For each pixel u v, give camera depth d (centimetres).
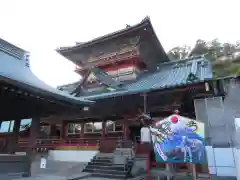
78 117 2195
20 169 865
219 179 974
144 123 1448
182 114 1711
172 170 1012
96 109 2069
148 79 2177
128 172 1270
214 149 1029
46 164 1655
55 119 2373
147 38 2417
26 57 1077
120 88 2036
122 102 1905
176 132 781
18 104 859
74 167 1541
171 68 2291
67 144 1997
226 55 4169
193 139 754
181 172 1152
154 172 1000
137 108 1856
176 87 1480
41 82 947
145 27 2227
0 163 792
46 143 2161
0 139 1005
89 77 2228
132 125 1884
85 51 2750
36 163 1669
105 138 1962
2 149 970
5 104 834
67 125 2331
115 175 1245
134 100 1841
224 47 4344
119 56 2494
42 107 901
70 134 2284
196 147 744
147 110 1772
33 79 935
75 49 2717
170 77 1991
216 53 4356
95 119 2164
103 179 1195
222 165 993
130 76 2370
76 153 1852
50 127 2530
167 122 805
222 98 1340
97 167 1422
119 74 2445
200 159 734
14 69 922
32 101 838
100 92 2077
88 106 914
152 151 1096
